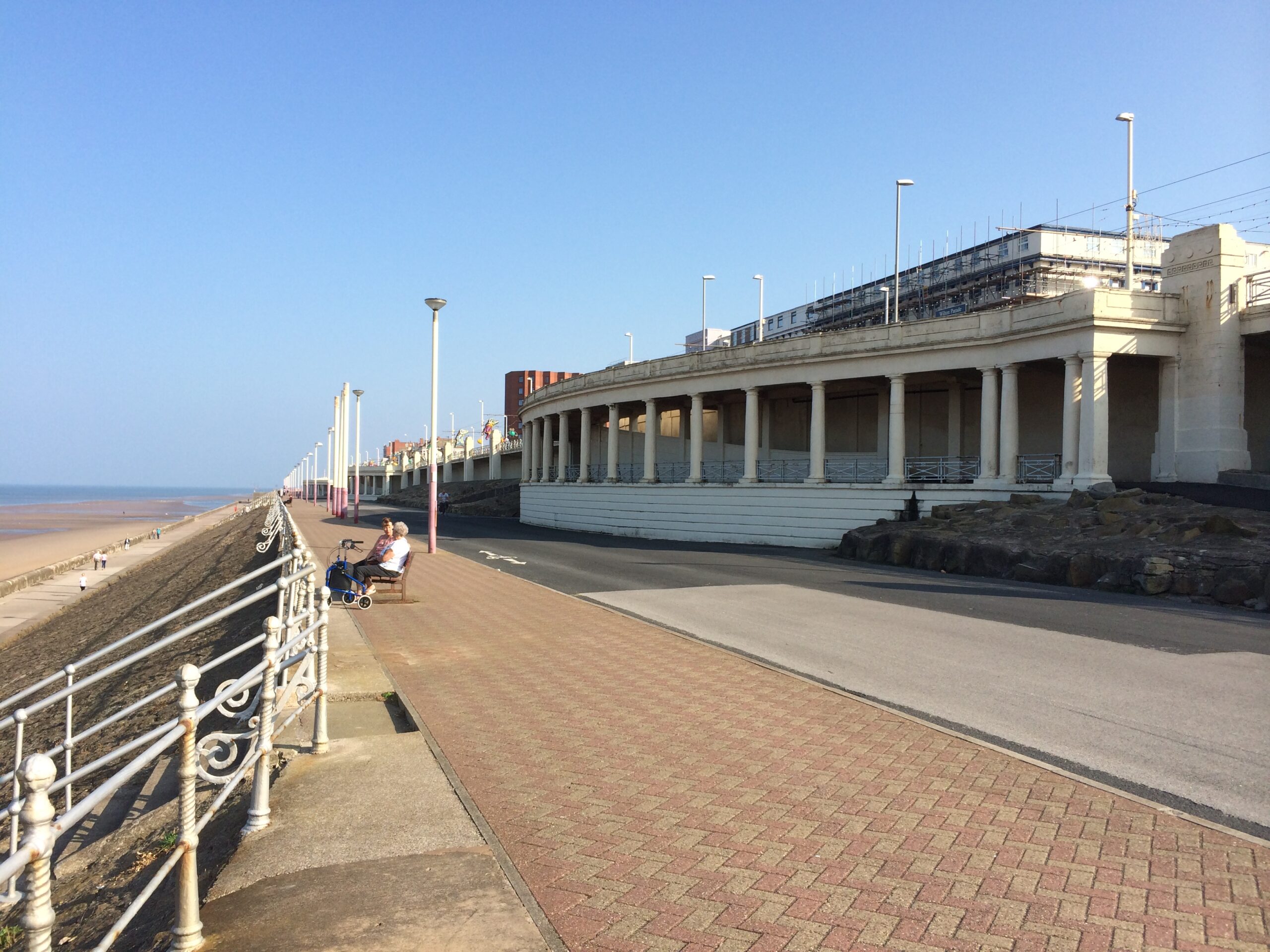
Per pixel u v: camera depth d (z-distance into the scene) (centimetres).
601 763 637
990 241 5859
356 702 856
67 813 326
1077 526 2011
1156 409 2872
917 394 3488
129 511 17000
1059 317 2531
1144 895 423
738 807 544
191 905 403
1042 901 416
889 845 483
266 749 536
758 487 3319
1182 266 2586
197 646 1903
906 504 2834
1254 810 548
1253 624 1271
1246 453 2489
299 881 448
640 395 4031
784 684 887
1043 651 1070
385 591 1641
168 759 991
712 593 1659
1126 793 570
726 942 378
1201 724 745
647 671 953
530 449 5966
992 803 550
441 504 6875
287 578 780
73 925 591
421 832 510
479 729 727
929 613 1383
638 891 429
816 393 3209
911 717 756
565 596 1603
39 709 744
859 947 373
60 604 3991
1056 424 3119
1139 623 1280
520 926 394
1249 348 2647
